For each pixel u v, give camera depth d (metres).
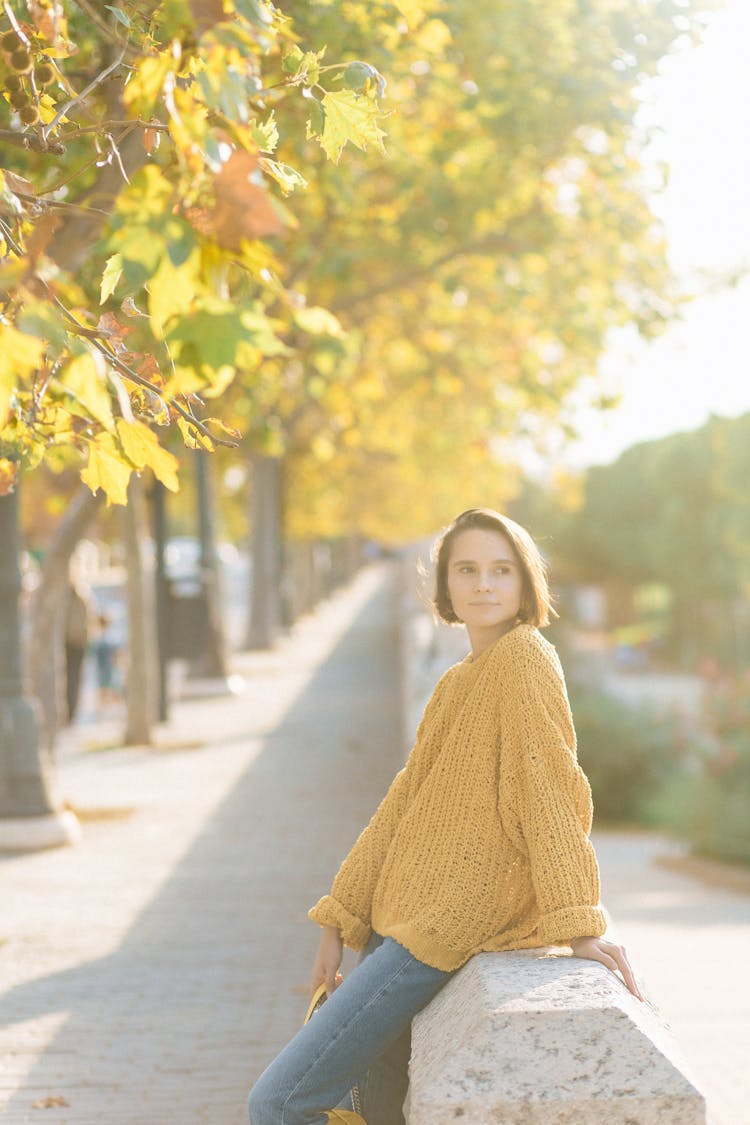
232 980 8.01
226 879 10.85
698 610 83.00
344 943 4.04
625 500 95.56
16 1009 7.41
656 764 31.34
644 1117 3.01
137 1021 7.21
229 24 2.64
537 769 3.57
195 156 2.48
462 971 3.59
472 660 3.97
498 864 3.68
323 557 60.50
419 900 3.74
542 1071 3.02
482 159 15.96
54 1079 6.31
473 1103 3.01
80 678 22.56
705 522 78.81
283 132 10.03
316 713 22.91
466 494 34.88
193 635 21.56
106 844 12.35
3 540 12.00
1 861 11.62
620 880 21.41
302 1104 3.72
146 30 3.86
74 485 16.84
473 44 13.95
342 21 7.86
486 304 19.48
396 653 35.16
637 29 13.54
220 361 2.34
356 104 3.72
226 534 50.06
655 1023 3.26
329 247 16.23
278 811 14.01
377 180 16.55
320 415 30.73
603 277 18.30
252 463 34.66
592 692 33.25
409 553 26.22
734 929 14.21
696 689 68.00
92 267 8.00
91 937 9.04
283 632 39.69
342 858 11.66
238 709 23.61
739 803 22.31
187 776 16.42
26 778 12.23
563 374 20.97
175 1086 6.23
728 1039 8.22
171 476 3.17
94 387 2.54
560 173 17.45
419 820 3.82
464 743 3.76
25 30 3.76
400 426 28.53
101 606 34.41
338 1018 3.71
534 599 4.01
